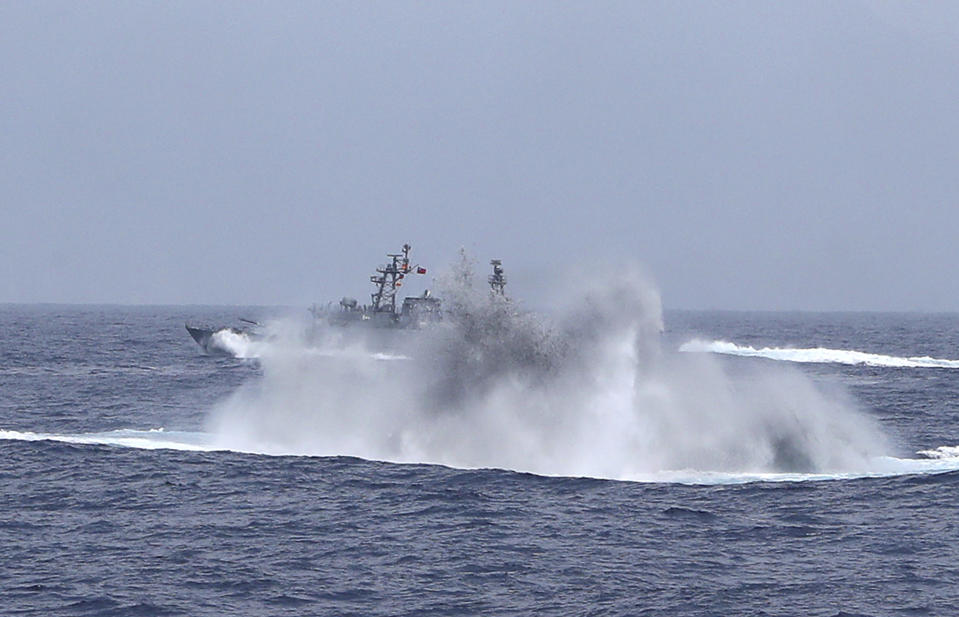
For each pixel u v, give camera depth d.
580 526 140.50
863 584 118.00
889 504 153.38
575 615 108.50
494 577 119.75
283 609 109.38
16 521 142.88
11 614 106.81
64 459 184.12
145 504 152.50
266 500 154.62
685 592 115.00
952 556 128.88
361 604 111.12
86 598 111.38
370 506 151.00
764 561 126.50
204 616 107.06
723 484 164.75
